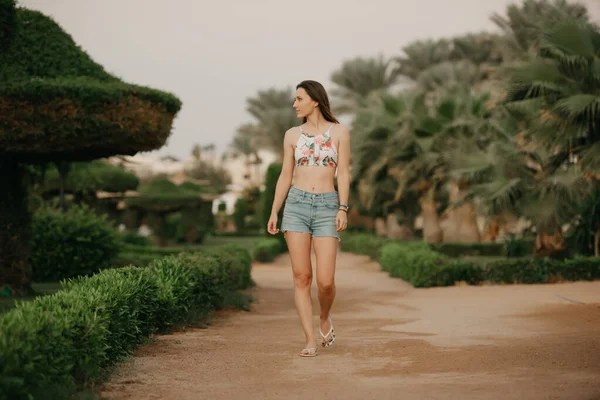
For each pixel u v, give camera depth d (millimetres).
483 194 14883
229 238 51219
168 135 10203
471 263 14117
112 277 5711
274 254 26719
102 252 15250
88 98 8820
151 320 6555
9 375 3188
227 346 5961
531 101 13148
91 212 16172
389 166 26125
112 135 9234
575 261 14016
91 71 9734
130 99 9141
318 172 5320
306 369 4766
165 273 7453
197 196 34031
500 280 13953
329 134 5348
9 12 8211
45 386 3492
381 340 6156
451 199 26953
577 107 11867
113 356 4895
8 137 8820
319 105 5398
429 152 23516
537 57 13281
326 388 4105
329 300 5488
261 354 5488
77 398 3682
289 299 11867
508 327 6836
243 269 13016
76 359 3998
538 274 13867
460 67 41625
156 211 34000
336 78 46500
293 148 5422
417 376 4410
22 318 3699
